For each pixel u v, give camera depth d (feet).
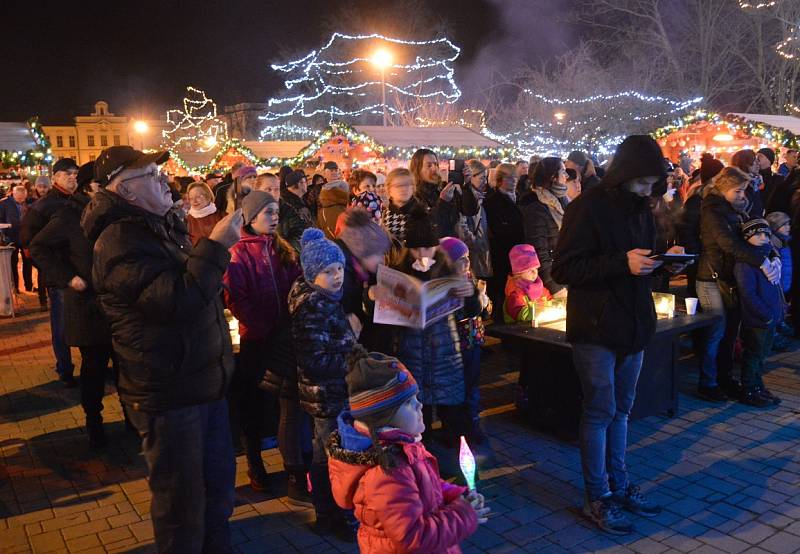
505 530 12.07
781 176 28.53
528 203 21.98
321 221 20.48
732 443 15.43
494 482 13.91
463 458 7.57
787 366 20.80
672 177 37.01
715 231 17.37
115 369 18.98
